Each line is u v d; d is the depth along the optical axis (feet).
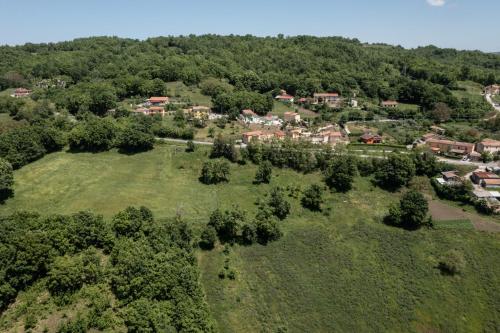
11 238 257.75
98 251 290.15
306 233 370.73
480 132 607.78
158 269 275.18
